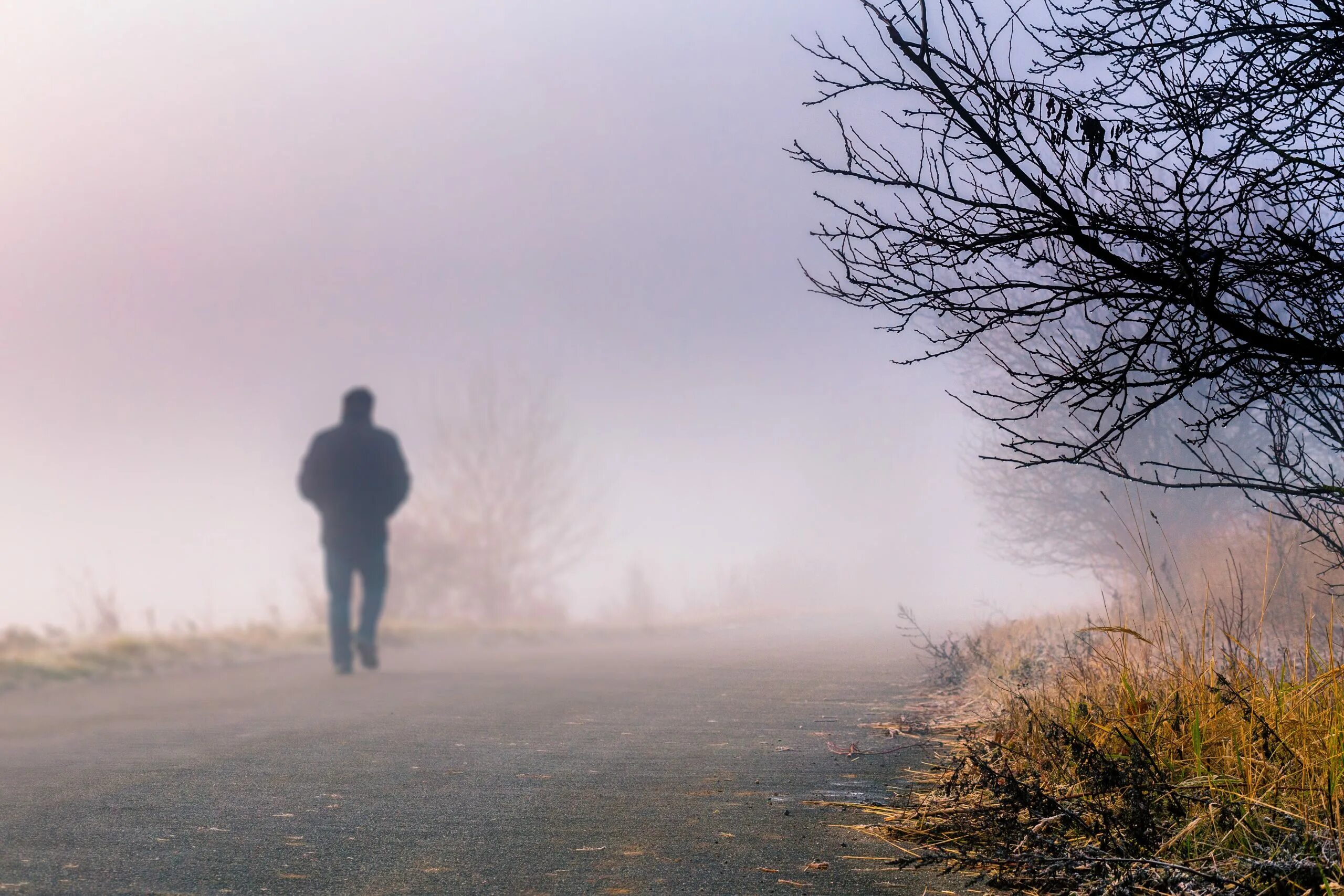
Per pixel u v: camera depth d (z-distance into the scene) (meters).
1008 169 3.97
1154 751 4.68
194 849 4.31
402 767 6.19
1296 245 3.97
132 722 8.11
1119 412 4.05
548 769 6.16
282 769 6.10
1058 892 3.71
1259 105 4.18
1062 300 4.04
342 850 4.32
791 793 5.49
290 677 11.59
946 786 4.86
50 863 4.07
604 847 4.41
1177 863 3.77
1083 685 5.89
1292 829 3.74
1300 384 4.35
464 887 3.84
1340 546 5.38
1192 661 5.34
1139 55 4.25
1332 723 4.36
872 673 12.20
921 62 3.98
